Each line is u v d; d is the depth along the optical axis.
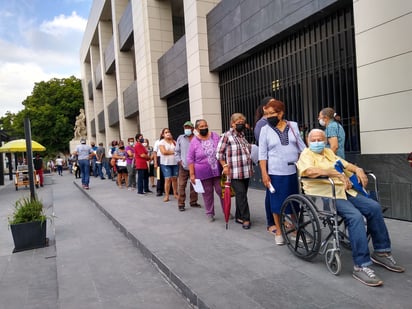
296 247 3.65
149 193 9.65
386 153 5.09
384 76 5.02
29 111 39.28
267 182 4.02
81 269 4.25
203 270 3.53
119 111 21.30
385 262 3.21
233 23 9.13
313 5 6.42
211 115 10.64
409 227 4.57
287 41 7.76
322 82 6.80
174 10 16.72
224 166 5.02
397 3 4.77
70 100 40.56
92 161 18.08
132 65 21.16
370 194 3.58
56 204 9.91
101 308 3.17
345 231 3.68
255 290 2.99
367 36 5.23
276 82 8.20
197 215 6.19
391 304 2.60
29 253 5.28
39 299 3.60
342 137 4.73
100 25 25.84
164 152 7.91
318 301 2.71
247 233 4.76
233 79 9.99
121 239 5.48
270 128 4.04
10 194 14.14
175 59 13.02
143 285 3.63
